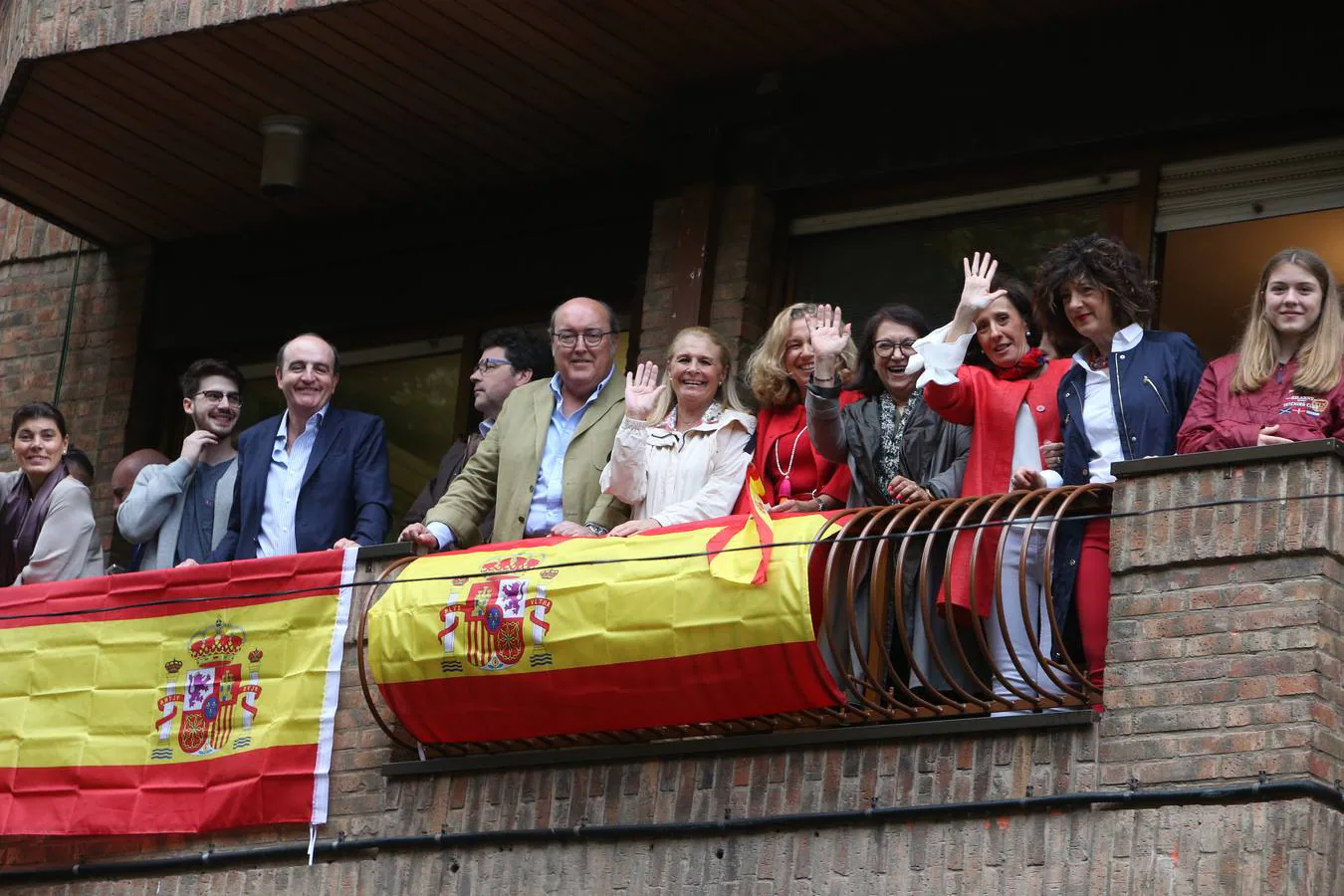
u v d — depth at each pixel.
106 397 17.64
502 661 11.87
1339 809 9.95
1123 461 10.70
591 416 12.93
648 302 15.04
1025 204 14.34
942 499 11.33
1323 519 10.18
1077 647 11.05
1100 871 10.17
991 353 11.61
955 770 10.76
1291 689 10.04
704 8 14.20
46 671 13.50
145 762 13.09
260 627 13.02
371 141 16.06
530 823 11.88
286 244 17.34
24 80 15.76
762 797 11.22
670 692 11.48
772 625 11.10
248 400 17.42
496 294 16.36
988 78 14.33
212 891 12.73
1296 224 13.48
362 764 12.54
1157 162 13.91
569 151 15.91
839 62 14.78
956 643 10.73
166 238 17.83
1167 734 10.27
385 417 16.70
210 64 15.36
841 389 12.16
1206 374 10.91
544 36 14.62
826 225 14.97
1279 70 13.41
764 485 12.23
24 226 18.52
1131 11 13.94
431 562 12.31
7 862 13.45
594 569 11.75
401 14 14.48
